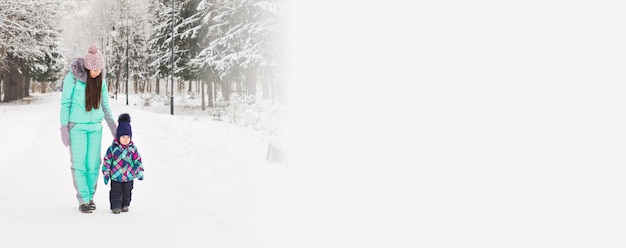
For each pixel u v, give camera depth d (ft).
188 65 112.68
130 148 17.46
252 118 63.00
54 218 16.30
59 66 141.79
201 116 93.45
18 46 98.27
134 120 67.92
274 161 28.48
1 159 28.71
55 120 65.51
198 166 27.58
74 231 14.79
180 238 14.28
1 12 81.92
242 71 96.22
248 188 21.04
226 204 18.53
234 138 42.65
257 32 89.10
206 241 14.02
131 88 302.86
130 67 248.73
